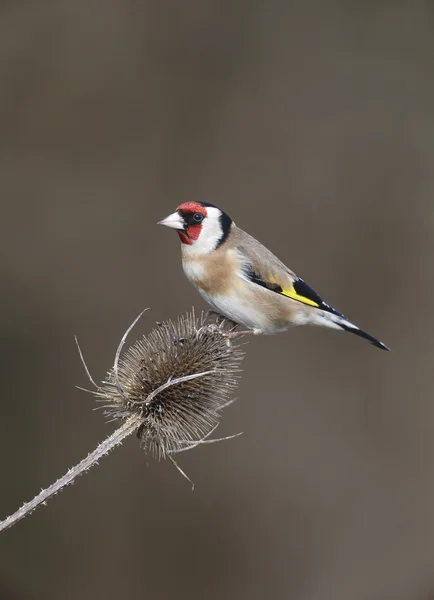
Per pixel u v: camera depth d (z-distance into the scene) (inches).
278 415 526.9
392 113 578.2
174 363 272.8
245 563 491.2
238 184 558.9
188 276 342.0
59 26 563.5
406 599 483.5
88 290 537.6
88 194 551.8
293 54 579.5
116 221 548.7
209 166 559.8
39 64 559.8
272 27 580.4
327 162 565.9
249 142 565.6
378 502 511.8
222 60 571.8
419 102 583.5
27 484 504.1
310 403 531.2
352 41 589.3
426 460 519.8
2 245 542.9
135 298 536.7
